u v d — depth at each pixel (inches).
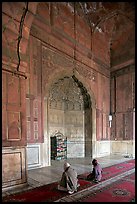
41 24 309.3
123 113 450.9
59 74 340.5
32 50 290.8
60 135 404.2
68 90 409.7
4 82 182.1
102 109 450.9
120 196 165.2
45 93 309.3
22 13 198.2
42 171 263.3
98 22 440.1
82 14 402.0
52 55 328.5
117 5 423.8
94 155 410.0
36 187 189.8
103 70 467.2
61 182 180.7
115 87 475.5
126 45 461.4
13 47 193.8
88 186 193.8
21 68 199.9
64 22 359.9
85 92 410.0
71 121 426.0
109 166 305.7
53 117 396.2
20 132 192.9
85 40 413.7
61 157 378.6
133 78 437.7
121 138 449.7
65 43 358.3
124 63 462.3
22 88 199.8
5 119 179.8
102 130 444.1
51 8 331.0
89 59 421.1
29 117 277.6
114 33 481.1
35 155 283.6
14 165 184.4
